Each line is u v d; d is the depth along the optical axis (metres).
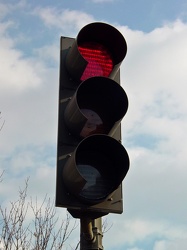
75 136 3.10
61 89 3.25
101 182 2.97
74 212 2.96
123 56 3.48
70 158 2.84
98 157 3.04
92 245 3.15
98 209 2.90
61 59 3.37
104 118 3.26
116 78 3.54
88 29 3.44
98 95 3.26
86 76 3.44
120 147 2.95
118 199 2.98
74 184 2.75
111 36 3.51
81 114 2.88
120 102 3.24
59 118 3.13
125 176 2.91
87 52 3.50
